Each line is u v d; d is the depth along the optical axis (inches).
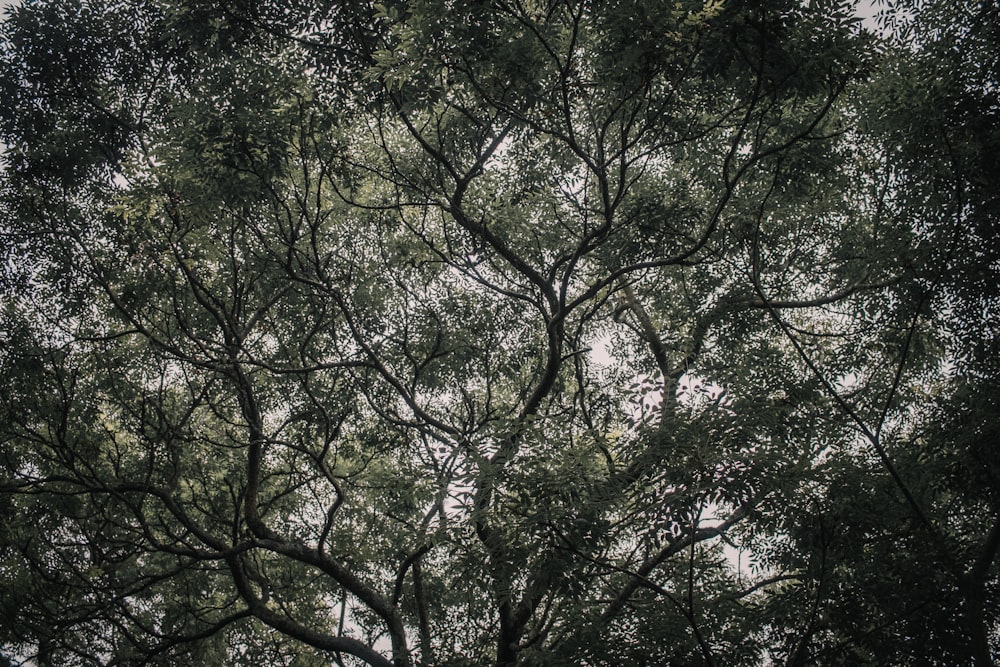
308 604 727.7
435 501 681.0
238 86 490.3
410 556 567.5
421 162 610.9
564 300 527.5
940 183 490.9
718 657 438.3
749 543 489.1
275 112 478.6
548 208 641.0
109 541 558.9
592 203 621.9
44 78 581.9
